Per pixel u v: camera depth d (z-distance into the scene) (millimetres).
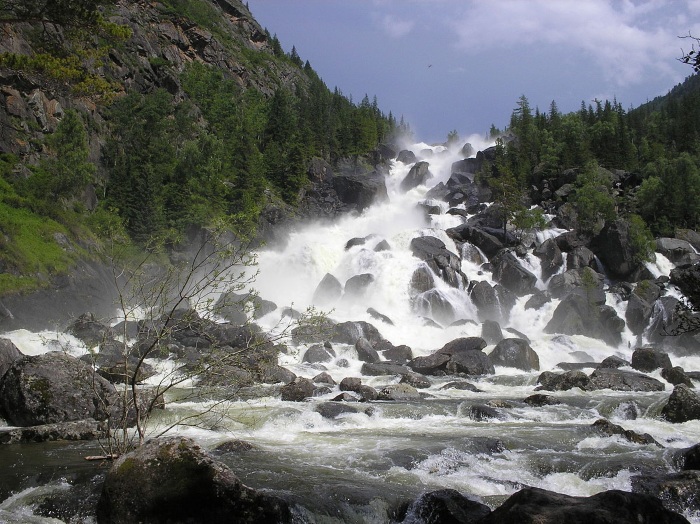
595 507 10164
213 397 23516
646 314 54344
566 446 18219
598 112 134750
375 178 104500
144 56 109062
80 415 19750
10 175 58125
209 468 11359
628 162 104500
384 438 18844
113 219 61344
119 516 11227
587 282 58406
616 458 16594
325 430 20359
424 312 56344
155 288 16328
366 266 62594
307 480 14148
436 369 35906
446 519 11688
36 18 29141
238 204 75000
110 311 50312
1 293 40562
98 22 29234
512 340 39281
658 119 139500
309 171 100125
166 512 11219
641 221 73438
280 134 108688
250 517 11281
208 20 170625
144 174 66500
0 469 14977
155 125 88500
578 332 52844
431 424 21562
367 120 129250
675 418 23125
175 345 33531
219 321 41438
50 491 13391
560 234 75062
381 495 13188
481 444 17688
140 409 17547
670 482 13711
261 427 20422
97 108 84312
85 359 30781
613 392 29250
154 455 11523
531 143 114812
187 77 122125
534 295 59344
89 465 15219
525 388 31156
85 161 70375
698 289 14945
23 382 19781
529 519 9828
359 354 38625
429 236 67375
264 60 177250
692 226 83375
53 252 48312
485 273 65750
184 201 69375
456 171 116688
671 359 45312
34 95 67188
